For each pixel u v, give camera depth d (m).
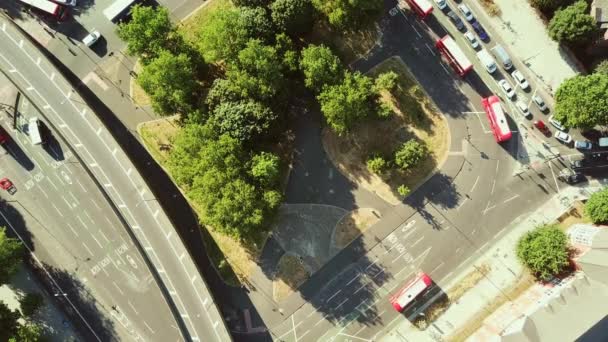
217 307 96.00
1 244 93.19
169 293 97.12
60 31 100.88
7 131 100.56
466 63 95.50
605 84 88.19
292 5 88.62
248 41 88.94
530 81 99.50
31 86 97.62
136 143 100.75
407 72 99.44
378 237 99.56
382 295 99.19
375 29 99.50
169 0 100.88
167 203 100.81
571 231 96.50
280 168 98.94
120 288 100.44
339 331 99.38
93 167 97.00
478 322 97.94
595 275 86.25
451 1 99.69
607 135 98.12
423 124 99.31
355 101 88.62
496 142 98.94
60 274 100.88
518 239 98.56
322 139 99.44
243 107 90.12
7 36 98.25
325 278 99.81
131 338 100.38
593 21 91.75
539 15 99.62
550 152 99.00
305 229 99.88
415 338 98.69
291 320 99.81
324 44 98.69
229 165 87.31
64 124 97.25
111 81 100.88
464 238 99.12
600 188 98.19
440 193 99.38
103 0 101.06
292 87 97.62
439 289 98.88
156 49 91.50
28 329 95.81
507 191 99.31
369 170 99.25
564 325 85.69
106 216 100.44
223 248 100.38
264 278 99.94
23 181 100.81
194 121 91.62
